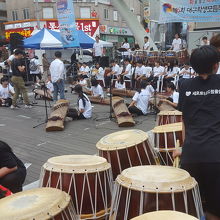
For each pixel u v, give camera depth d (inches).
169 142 135.4
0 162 126.0
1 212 73.5
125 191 84.4
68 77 592.4
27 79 541.0
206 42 405.4
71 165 102.6
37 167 181.8
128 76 453.1
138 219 70.8
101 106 365.1
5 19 1359.5
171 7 313.6
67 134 251.3
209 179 89.5
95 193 101.7
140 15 1337.4
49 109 357.4
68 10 359.9
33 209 73.8
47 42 485.1
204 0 297.1
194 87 91.3
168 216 71.3
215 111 88.6
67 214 78.2
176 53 442.9
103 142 128.3
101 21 1261.1
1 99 384.5
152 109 320.2
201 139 88.4
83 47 517.3
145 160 122.0
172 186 81.0
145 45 506.6
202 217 85.7
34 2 1198.3
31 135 252.1
